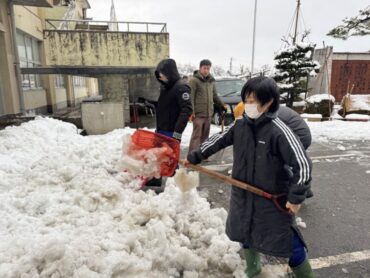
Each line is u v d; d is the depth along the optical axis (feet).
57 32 37.63
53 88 44.16
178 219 9.71
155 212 9.65
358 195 13.26
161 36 39.60
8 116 27.58
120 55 39.17
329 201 12.61
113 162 15.75
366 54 57.47
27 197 10.89
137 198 11.10
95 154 16.65
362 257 8.69
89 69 30.04
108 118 26.07
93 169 14.37
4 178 12.60
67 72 30.27
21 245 7.79
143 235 8.50
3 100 28.14
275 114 6.09
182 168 8.10
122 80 35.55
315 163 18.21
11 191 11.60
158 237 8.24
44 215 9.77
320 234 9.96
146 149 8.20
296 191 5.72
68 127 24.17
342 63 57.88
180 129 11.37
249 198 6.50
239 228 6.67
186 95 11.32
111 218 9.72
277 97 5.96
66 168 13.09
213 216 9.80
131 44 39.14
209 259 8.07
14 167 14.14
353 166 17.60
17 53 29.30
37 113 38.29
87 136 24.22
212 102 17.29
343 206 12.12
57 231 8.74
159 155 8.04
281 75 44.62
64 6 49.24
